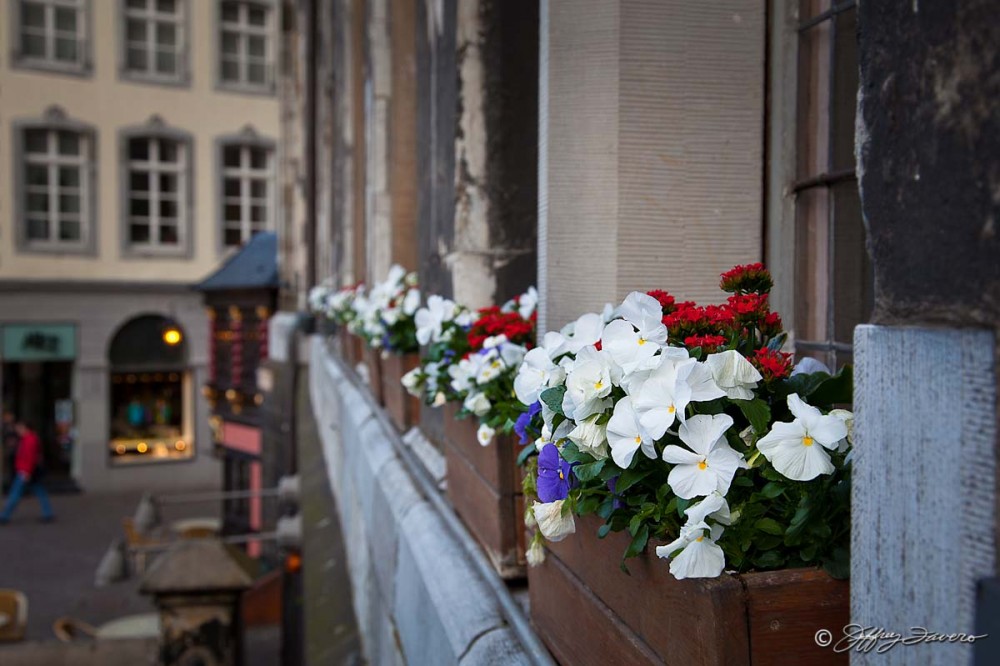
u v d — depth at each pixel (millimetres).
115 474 20922
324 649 4379
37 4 19906
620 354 1096
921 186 728
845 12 1622
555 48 1815
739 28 1807
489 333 2021
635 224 1795
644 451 1027
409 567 2381
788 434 956
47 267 20141
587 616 1293
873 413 789
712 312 1165
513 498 1801
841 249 1640
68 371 20797
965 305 684
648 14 1782
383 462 3266
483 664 1546
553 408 1222
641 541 1053
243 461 17516
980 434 667
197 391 21609
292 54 13570
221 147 21719
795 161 1765
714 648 934
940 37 703
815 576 946
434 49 2906
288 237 13500
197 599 6062
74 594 13922
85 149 20453
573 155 1818
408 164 4707
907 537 743
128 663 7125
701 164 1812
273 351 12875
